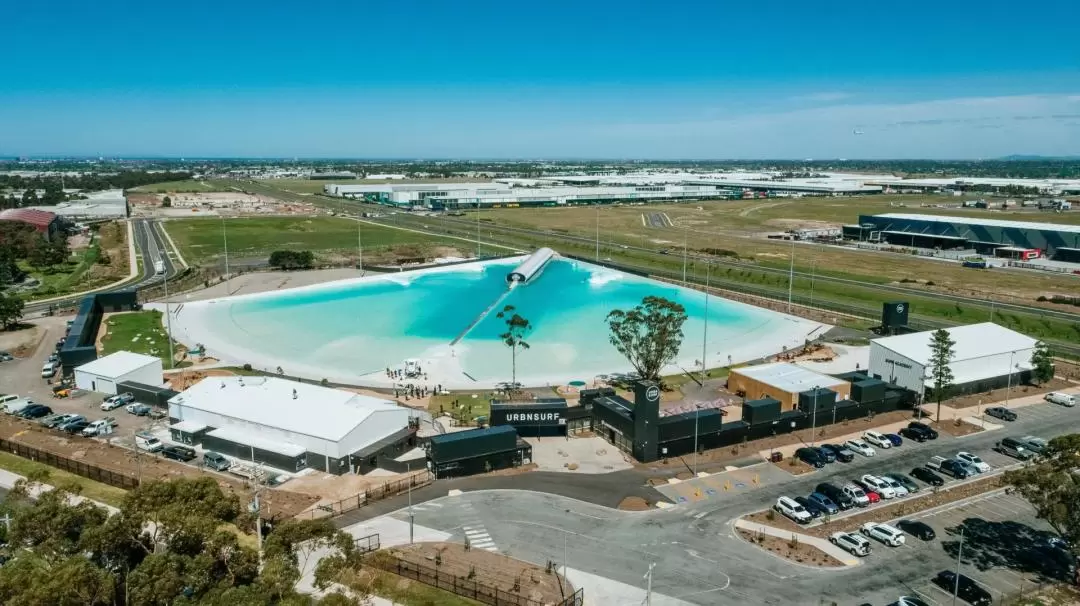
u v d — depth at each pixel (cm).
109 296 16375
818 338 14512
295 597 4628
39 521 5438
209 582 5009
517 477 8150
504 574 6112
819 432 9525
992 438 9294
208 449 8819
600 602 5725
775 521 7088
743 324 15712
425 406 10500
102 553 5316
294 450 8294
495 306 17462
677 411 10294
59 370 12069
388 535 6788
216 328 15200
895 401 10300
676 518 7156
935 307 17000
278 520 6969
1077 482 5706
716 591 5888
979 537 6788
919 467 8331
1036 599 5772
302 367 12531
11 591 4634
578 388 11400
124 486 7750
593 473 8256
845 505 7312
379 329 15275
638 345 11350
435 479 8075
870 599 5778
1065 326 15100
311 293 18988
